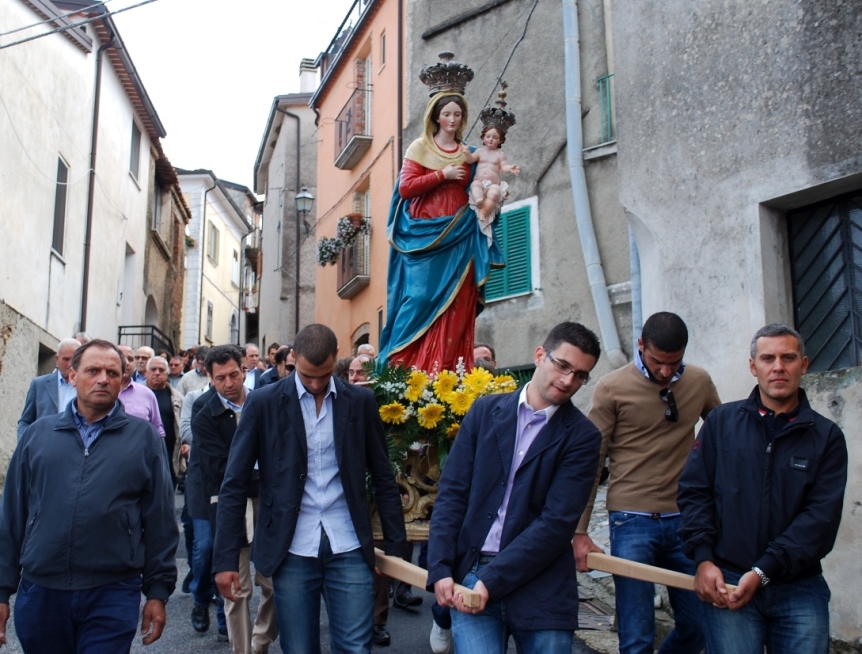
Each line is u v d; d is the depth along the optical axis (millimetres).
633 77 7117
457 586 3535
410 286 6277
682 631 4652
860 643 5293
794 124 5922
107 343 4148
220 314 38500
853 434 5418
